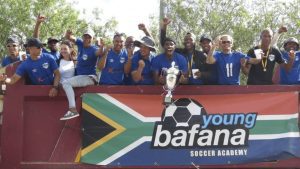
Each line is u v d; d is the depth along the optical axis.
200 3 29.19
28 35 30.17
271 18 29.12
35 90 6.42
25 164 6.32
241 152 6.43
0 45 30.03
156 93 6.47
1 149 6.32
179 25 29.02
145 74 7.02
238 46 29.20
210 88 6.50
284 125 6.49
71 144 6.42
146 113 6.43
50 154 6.39
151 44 6.96
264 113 6.49
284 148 6.46
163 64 6.88
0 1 30.19
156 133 6.41
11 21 30.23
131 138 6.40
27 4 30.44
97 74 7.39
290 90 6.54
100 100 6.46
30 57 6.61
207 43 7.69
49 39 7.96
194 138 6.42
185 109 6.45
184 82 6.80
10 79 6.44
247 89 6.52
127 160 6.38
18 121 6.36
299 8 29.12
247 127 6.47
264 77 7.29
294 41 7.80
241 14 29.17
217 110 6.47
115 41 7.21
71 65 6.94
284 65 7.36
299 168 6.47
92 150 6.38
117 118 6.43
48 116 6.44
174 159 6.39
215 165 6.40
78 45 7.48
